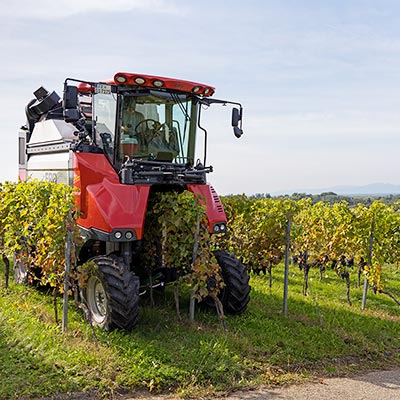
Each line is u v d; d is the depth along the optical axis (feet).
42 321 24.52
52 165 28.96
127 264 24.04
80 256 27.25
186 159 26.94
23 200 26.09
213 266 24.50
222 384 18.99
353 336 25.36
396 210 37.91
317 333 25.55
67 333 22.50
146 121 25.71
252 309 29.12
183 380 18.88
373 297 38.37
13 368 18.21
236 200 34.47
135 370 18.97
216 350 21.07
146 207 24.44
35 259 26.63
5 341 20.43
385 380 20.61
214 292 24.68
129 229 23.15
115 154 25.36
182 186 26.13
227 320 26.23
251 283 39.04
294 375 20.45
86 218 24.41
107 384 17.92
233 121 27.17
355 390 19.36
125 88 25.05
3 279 34.63
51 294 30.48
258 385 19.31
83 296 25.14
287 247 29.66
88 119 29.19
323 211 40.24
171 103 26.25
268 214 31.60
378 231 33.53
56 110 32.04
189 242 24.79
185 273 26.53
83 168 24.88
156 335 23.00
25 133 34.37
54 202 22.70
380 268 33.24
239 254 34.40
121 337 22.29
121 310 22.40
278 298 33.55
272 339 23.80
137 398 17.58
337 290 39.99
